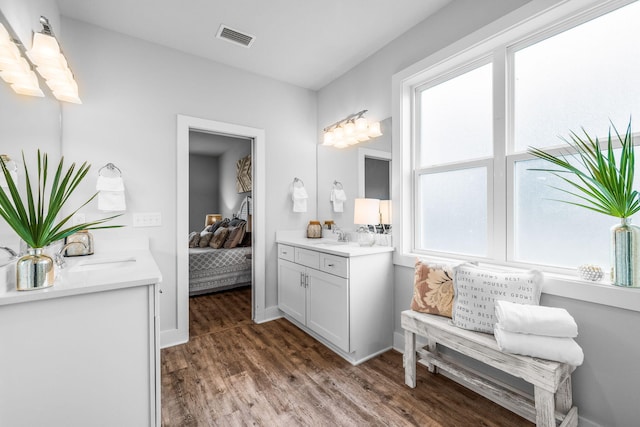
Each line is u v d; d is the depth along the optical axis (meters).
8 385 1.01
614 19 1.43
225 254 3.78
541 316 1.28
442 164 2.16
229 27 2.25
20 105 1.38
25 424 1.03
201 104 2.66
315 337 2.54
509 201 1.76
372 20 2.17
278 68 2.88
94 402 1.14
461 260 2.00
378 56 2.57
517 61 1.78
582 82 1.53
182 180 2.53
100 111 2.22
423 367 2.05
